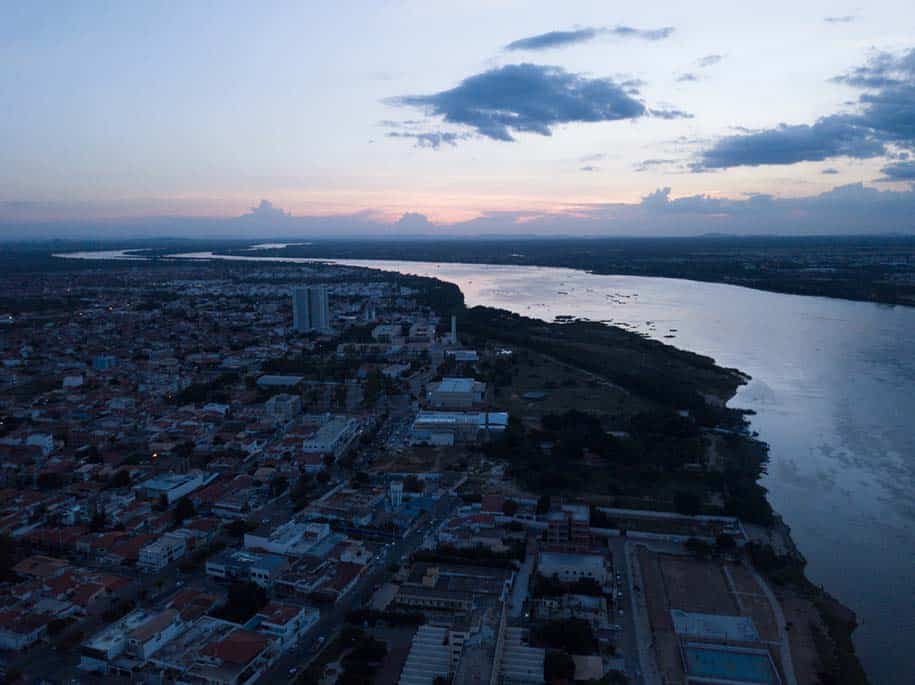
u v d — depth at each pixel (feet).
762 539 584.81
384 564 541.75
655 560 549.95
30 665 414.82
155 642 419.13
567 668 393.50
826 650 433.07
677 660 421.59
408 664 392.06
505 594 481.05
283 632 435.12
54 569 519.19
